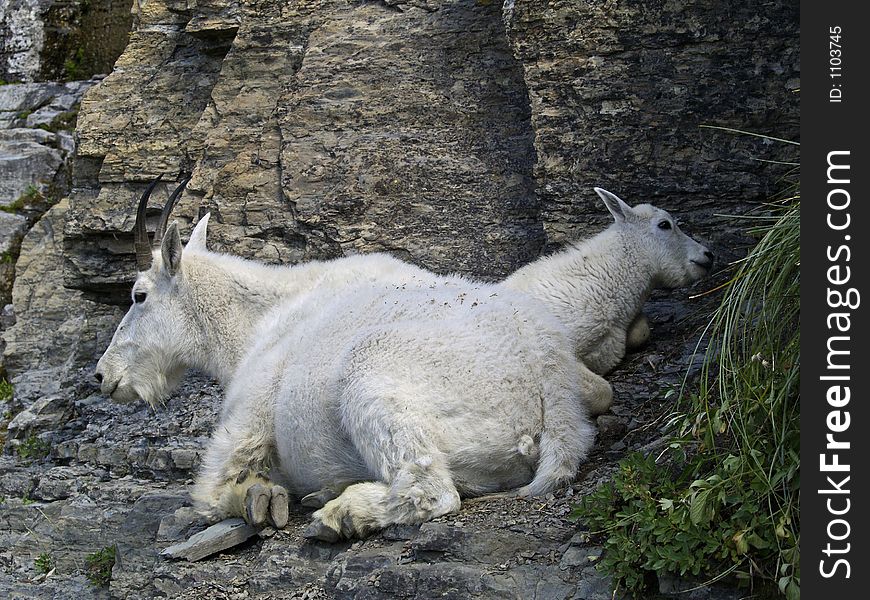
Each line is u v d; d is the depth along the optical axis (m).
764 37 7.45
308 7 9.39
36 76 13.95
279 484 5.94
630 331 7.09
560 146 7.77
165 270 6.53
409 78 8.76
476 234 8.16
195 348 6.59
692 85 7.57
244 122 9.30
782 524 4.20
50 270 11.52
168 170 9.67
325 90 8.91
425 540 4.84
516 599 4.54
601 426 5.86
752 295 4.91
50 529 7.37
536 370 5.38
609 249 7.02
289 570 5.22
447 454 5.15
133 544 6.48
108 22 14.01
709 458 4.65
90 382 9.34
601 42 7.69
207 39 9.93
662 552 4.35
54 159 12.66
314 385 5.53
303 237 8.60
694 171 7.55
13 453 9.01
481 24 8.73
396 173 8.43
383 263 6.56
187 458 7.27
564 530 4.85
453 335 5.31
